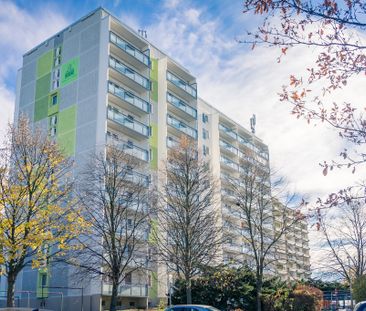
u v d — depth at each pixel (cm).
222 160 6038
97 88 4175
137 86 4525
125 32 4572
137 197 2928
